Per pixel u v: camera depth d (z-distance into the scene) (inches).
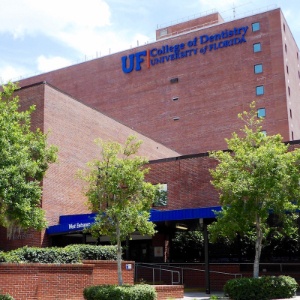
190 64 2479.1
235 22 2406.5
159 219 993.5
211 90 2389.3
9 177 582.6
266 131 2199.8
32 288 693.3
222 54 2405.3
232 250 1143.0
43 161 680.4
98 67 2733.8
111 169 711.1
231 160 823.7
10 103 688.4
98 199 713.0
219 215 824.3
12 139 626.2
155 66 2573.8
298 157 788.0
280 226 887.1
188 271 1120.2
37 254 743.1
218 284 1067.3
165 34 2883.9
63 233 1085.8
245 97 2293.3
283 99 2206.0
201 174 1256.8
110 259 856.3
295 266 1022.4
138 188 717.9
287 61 2336.4
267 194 772.6
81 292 745.0
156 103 2522.1
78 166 1221.1
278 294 730.8
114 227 719.7
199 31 2492.6
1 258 697.6
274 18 2321.6
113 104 2640.3
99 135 1338.6
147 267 1086.4
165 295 776.3
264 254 1087.6
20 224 622.8
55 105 1179.9
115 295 652.7
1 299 605.0
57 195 1132.5
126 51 2674.7
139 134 1568.7
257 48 2324.1
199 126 2381.9
